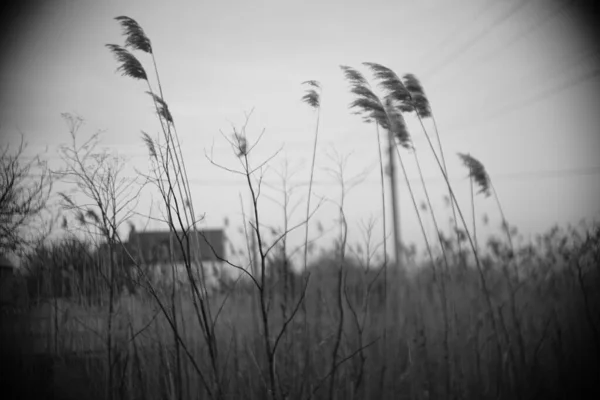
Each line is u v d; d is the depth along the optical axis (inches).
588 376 288.0
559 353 294.4
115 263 275.1
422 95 325.7
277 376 255.0
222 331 334.0
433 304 381.7
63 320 290.7
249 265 248.8
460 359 303.3
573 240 363.9
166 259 300.5
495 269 400.2
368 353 327.3
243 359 307.0
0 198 283.0
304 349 303.0
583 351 306.8
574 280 344.5
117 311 283.1
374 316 350.6
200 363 292.5
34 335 295.4
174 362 275.6
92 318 293.7
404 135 325.1
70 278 293.3
